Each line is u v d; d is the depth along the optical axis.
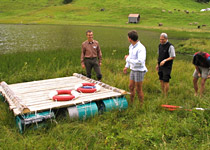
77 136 4.29
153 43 23.36
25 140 4.09
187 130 4.43
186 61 14.09
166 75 6.48
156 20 68.06
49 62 10.60
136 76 5.53
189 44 21.61
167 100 6.03
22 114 4.50
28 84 6.86
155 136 4.21
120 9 85.75
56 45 20.47
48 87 6.55
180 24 60.56
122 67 10.37
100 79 7.93
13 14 79.75
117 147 3.96
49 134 4.31
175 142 4.12
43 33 32.66
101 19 69.88
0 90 6.16
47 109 4.72
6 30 36.72
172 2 106.75
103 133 4.43
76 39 25.75
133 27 50.94
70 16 74.56
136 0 102.06
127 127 4.75
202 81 6.54
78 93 5.62
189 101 6.07
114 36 30.62
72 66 9.93
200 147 3.94
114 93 5.83
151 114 5.19
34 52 13.85
